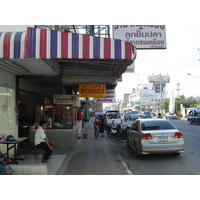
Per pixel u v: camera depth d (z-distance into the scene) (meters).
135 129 8.98
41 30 4.94
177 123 30.30
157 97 77.94
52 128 9.43
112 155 8.80
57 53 4.95
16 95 9.30
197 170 6.38
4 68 7.83
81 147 10.95
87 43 5.05
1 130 8.56
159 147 7.41
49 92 14.59
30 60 6.82
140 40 11.58
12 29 6.82
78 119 15.16
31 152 8.80
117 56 5.14
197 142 12.01
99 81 10.00
